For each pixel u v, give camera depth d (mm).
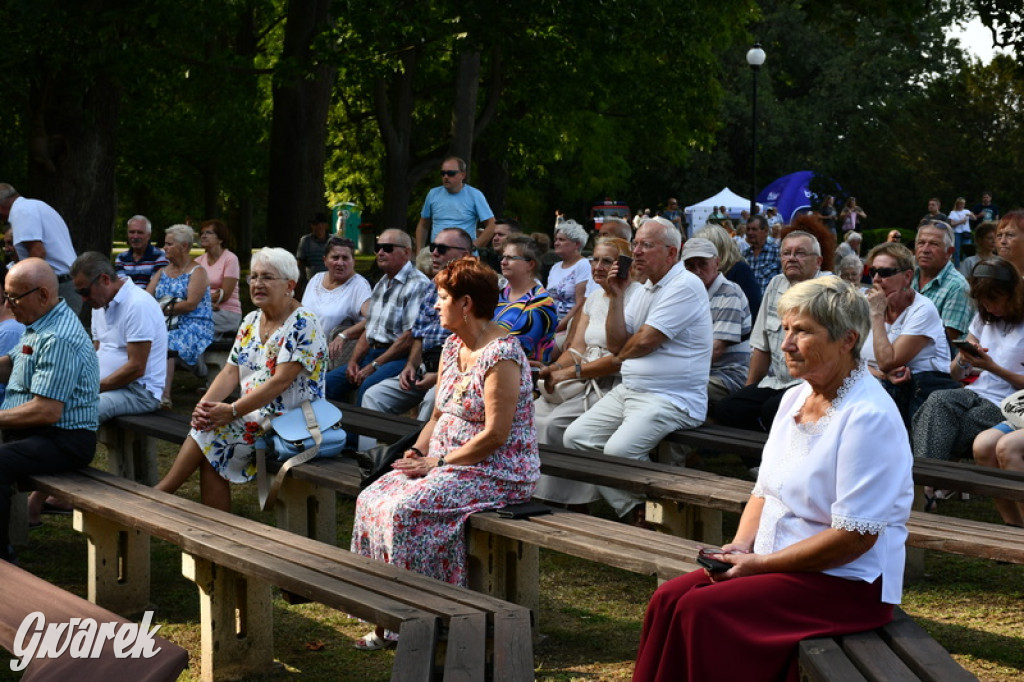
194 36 14273
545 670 4211
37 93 12977
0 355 6293
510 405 4484
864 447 3041
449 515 4441
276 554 3986
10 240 8992
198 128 25156
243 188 28734
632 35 19141
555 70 19344
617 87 22500
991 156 34094
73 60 12461
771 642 3039
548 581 5375
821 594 3104
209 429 5371
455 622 3275
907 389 6234
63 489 4977
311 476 5211
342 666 4316
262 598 4234
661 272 6148
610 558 3926
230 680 4184
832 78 49469
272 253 5391
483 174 23797
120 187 30188
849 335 3090
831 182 30422
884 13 17141
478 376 4535
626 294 6488
